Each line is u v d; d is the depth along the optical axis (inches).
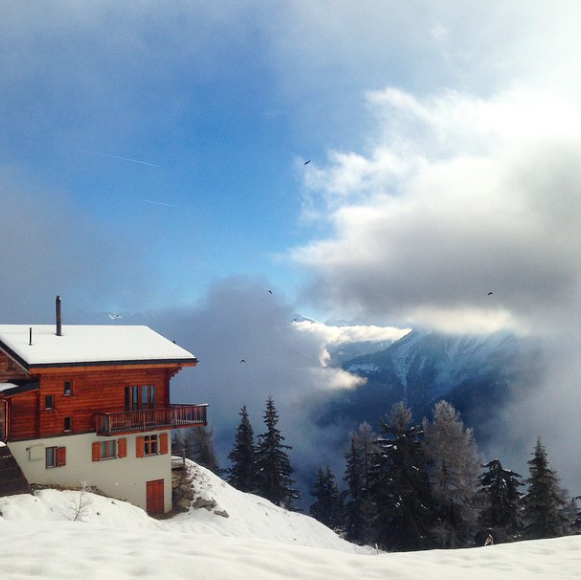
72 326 1315.2
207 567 288.5
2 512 820.6
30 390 1028.5
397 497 1633.9
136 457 1163.3
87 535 364.8
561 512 1721.2
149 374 1231.5
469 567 347.3
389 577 298.5
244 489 2346.2
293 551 342.0
